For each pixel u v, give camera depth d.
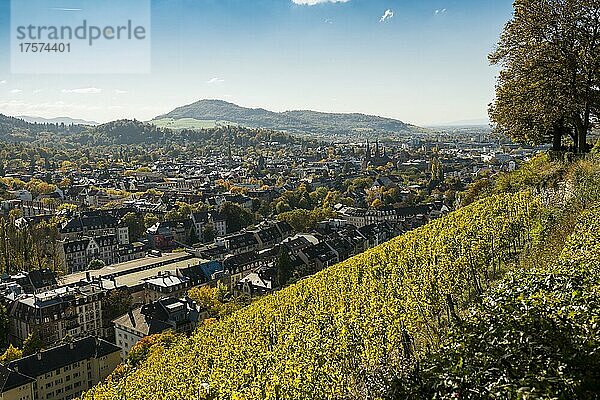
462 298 30.00
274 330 37.97
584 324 15.82
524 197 43.75
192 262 116.31
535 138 57.75
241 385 30.83
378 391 17.31
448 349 16.69
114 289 95.12
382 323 26.30
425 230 46.84
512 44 52.47
